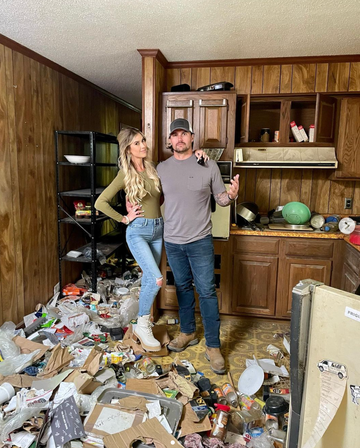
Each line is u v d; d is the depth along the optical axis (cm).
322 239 288
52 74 320
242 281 304
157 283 232
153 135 285
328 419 101
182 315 261
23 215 285
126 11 205
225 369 237
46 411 172
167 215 240
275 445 165
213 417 186
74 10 205
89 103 413
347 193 332
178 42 258
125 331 282
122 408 177
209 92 287
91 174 325
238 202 347
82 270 408
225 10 203
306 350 107
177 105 291
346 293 96
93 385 197
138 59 303
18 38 252
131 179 226
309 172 333
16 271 278
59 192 338
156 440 157
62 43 262
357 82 295
